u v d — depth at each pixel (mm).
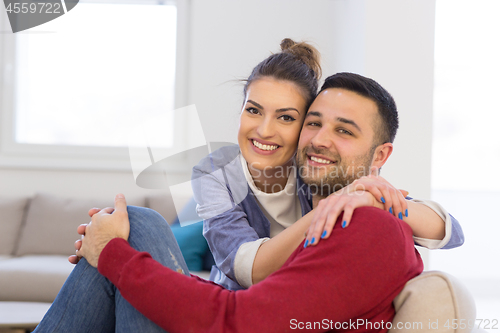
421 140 2805
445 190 4523
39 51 3350
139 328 810
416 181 2791
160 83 3322
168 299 707
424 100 2807
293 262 721
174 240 935
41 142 3289
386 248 699
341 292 668
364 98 966
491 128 4512
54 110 3326
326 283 670
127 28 3352
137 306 739
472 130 4543
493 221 4359
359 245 691
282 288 678
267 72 1103
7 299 1972
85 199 2574
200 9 3275
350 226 718
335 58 3305
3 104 3281
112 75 3324
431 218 917
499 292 3912
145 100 3311
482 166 4504
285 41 1247
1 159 3219
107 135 3305
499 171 4477
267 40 3275
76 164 3221
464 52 4543
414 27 2805
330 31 3309
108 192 3184
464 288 766
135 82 3340
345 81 982
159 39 3332
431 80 2809
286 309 661
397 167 2787
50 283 2010
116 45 3328
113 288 897
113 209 925
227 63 3268
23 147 3258
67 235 2432
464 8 4488
